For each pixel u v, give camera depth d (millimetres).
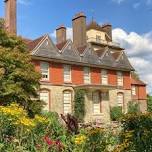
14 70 21422
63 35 48656
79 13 48062
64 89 39469
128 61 47781
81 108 39344
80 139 7863
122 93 46250
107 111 42438
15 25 41094
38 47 37469
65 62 39812
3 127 7996
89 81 42531
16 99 20719
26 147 7895
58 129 9070
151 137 8078
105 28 68625
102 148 7746
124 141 7922
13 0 41250
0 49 21547
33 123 8430
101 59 44188
